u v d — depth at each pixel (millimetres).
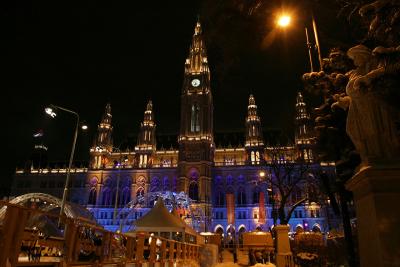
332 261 21266
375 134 7762
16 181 128750
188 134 115938
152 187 116312
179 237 40750
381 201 7109
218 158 123875
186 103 120562
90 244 14625
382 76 7648
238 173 114250
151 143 124375
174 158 124312
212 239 50688
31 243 13633
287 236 23531
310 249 24141
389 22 9141
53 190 126500
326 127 14984
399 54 7781
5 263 9289
